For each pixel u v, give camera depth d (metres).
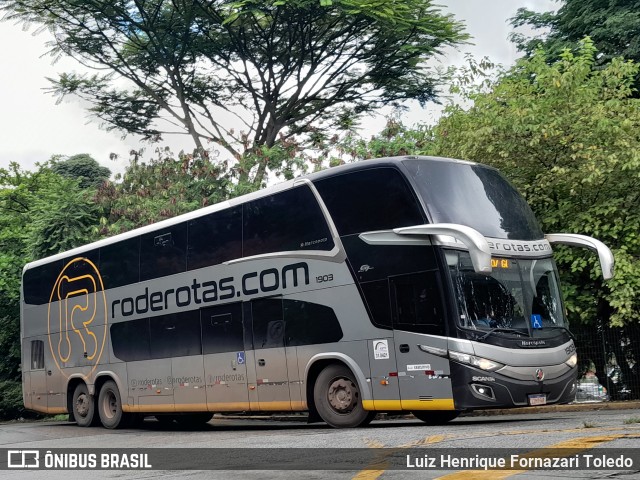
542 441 9.33
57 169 48.19
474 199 13.89
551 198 19.52
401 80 31.66
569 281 19.17
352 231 14.23
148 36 30.78
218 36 30.89
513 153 19.08
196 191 28.73
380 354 13.66
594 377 19.67
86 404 20.42
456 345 12.84
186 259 17.52
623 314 18.16
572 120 18.59
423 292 13.23
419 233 13.27
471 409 13.27
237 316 16.11
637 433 9.52
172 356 17.59
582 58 19.75
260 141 31.81
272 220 15.66
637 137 18.78
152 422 22.55
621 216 18.70
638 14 31.25
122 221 28.48
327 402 14.47
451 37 29.72
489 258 12.41
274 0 28.22
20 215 32.25
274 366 15.28
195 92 32.06
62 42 31.19
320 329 14.52
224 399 16.30
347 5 28.16
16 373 31.33
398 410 13.55
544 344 13.45
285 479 7.97
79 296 20.80
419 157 14.02
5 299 30.77
